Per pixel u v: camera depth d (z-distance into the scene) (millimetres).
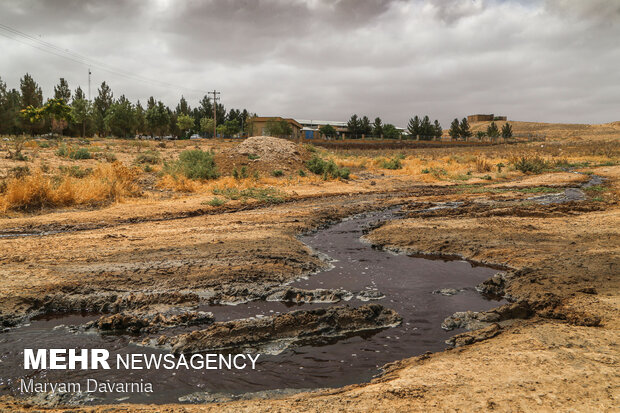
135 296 6055
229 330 4895
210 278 6902
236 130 78750
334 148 65750
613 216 11945
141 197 16859
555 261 7645
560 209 13859
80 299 5988
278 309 5871
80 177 18578
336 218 13789
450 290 6645
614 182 24500
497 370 3883
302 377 4094
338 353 4613
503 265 7965
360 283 7039
